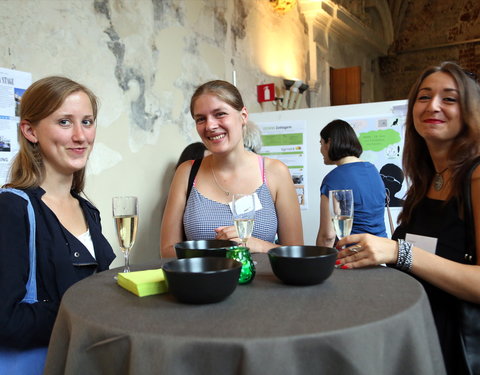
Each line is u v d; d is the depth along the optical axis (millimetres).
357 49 8422
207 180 1812
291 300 917
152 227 3295
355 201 2434
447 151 1403
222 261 995
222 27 4211
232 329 745
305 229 3713
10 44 2225
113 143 2930
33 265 1189
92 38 2734
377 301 893
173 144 3520
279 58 5406
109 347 761
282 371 694
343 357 716
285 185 1825
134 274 1079
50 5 2441
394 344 794
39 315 1113
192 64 3746
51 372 907
